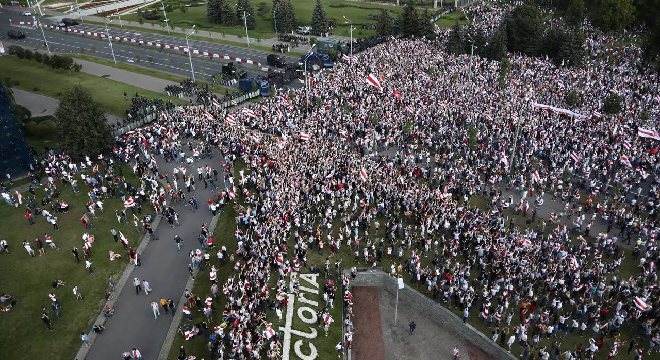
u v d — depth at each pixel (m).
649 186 63.06
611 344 41.72
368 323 45.66
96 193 59.62
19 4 170.62
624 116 77.44
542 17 135.25
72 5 172.25
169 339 40.72
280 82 97.12
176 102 90.50
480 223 53.28
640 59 102.75
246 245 49.34
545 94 86.44
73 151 65.94
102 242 52.44
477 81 94.00
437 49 115.12
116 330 41.69
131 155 69.81
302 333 42.25
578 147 67.62
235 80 99.69
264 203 55.19
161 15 155.62
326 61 108.38
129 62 114.31
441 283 46.06
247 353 38.38
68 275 47.81
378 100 83.94
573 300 43.78
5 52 119.94
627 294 44.69
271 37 132.62
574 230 54.72
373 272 49.28
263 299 42.81
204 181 62.34
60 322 42.38
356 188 60.28
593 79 91.44
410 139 73.56
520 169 64.62
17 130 62.31
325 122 76.50
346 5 164.00
